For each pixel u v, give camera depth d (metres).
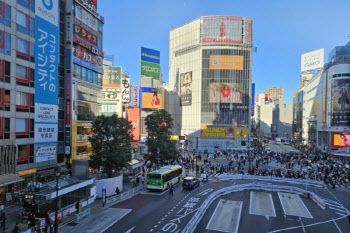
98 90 43.91
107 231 19.55
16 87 26.91
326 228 21.56
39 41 29.72
